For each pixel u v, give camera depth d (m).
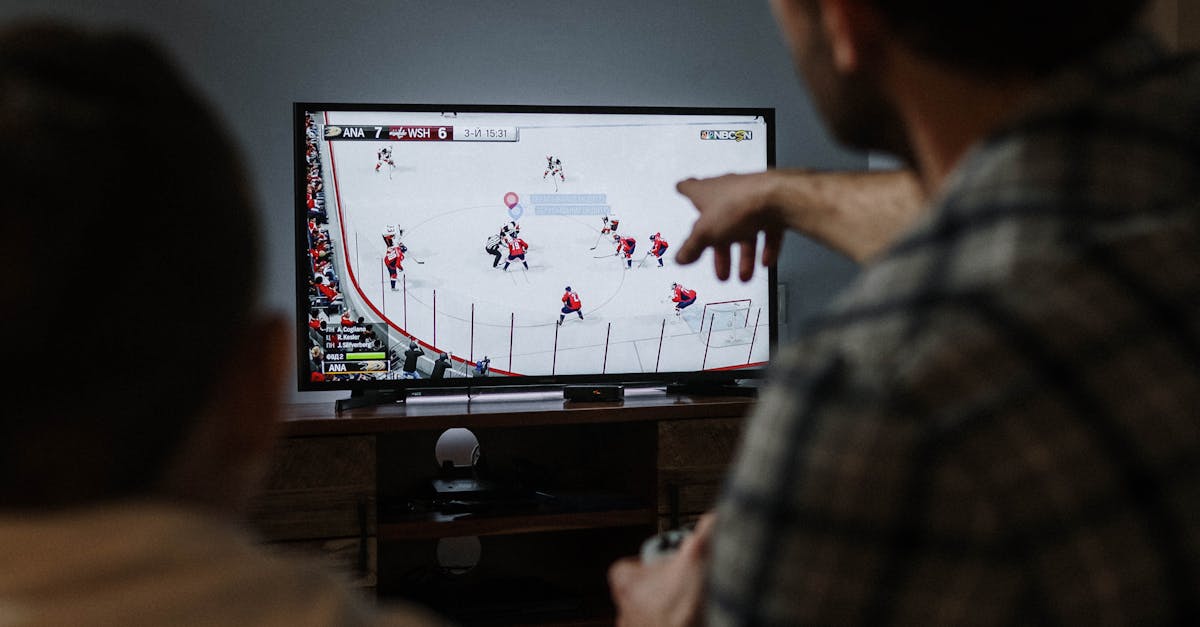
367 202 2.82
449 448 2.90
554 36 3.14
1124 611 0.33
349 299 2.83
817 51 0.44
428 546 3.07
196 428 0.31
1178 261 0.35
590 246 2.93
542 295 2.92
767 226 0.83
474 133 2.86
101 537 0.27
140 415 0.29
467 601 2.76
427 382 2.87
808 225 0.79
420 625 0.33
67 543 0.27
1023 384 0.33
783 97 3.30
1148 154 0.36
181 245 0.29
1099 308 0.34
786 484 0.36
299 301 2.81
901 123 0.44
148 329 0.28
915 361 0.34
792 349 0.39
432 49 3.06
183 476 0.32
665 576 0.53
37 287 0.27
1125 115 0.37
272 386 0.35
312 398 2.97
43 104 0.28
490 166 2.87
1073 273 0.34
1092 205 0.36
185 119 0.31
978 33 0.38
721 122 2.98
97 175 0.28
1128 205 0.36
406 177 2.84
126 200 0.28
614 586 0.58
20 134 0.27
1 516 0.28
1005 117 0.39
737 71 3.26
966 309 0.35
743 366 3.03
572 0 3.15
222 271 0.31
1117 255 0.35
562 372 2.94
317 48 3.00
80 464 0.29
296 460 2.54
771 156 3.01
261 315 0.34
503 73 3.11
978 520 0.33
